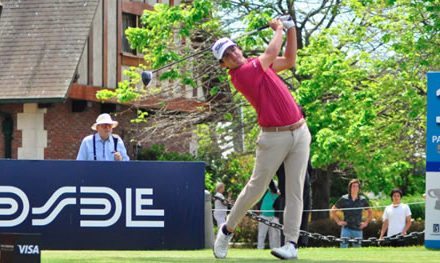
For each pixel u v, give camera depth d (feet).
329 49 98.12
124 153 49.73
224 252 35.50
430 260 35.22
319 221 81.71
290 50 34.83
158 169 38.91
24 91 103.30
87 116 110.01
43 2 110.42
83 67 108.06
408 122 98.12
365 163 97.09
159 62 101.71
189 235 39.06
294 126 34.09
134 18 115.44
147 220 38.86
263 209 61.16
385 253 40.11
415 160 106.63
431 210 43.60
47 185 38.47
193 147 119.34
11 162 38.37
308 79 98.12
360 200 68.33
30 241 25.61
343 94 93.81
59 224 38.50
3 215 38.34
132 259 34.30
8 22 109.50
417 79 96.17
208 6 100.42
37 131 106.32
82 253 37.55
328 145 91.81
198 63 102.58
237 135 109.60
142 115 106.01
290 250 34.91
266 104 33.91
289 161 34.58
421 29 95.04
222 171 112.06
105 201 38.70
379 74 98.37
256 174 34.53
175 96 111.14
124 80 112.27
